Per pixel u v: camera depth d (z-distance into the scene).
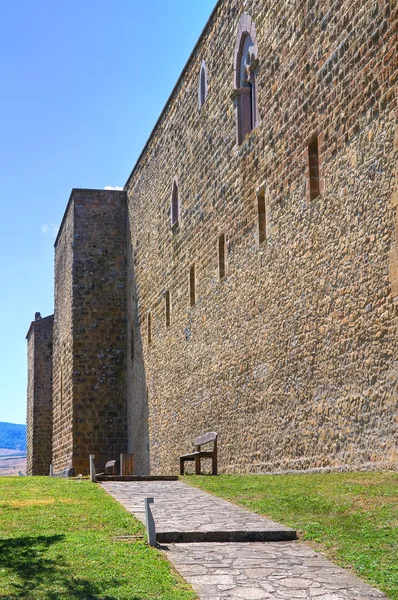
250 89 21.95
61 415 40.28
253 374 20.17
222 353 22.98
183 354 27.59
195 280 26.23
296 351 17.34
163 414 30.28
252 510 12.51
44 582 8.53
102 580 8.51
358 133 14.71
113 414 37.69
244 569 8.99
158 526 11.09
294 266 17.59
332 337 15.56
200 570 8.98
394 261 13.29
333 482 13.34
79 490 16.30
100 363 38.06
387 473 13.01
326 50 16.19
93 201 39.50
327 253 15.91
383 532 9.81
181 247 28.31
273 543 10.33
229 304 22.41
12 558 9.65
